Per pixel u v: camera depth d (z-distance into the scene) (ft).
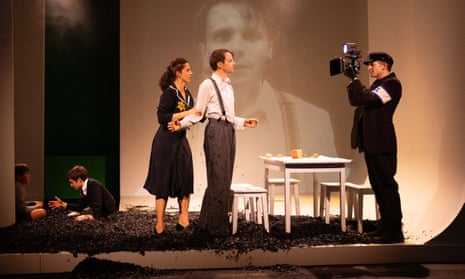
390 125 14.70
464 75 15.06
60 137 25.45
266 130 24.81
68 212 18.88
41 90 22.88
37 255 13.44
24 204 17.75
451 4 15.79
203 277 13.07
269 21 24.73
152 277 13.06
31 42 22.74
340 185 15.42
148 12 24.06
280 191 24.93
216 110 14.88
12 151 16.66
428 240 14.37
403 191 18.40
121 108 24.02
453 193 15.46
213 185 14.75
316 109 25.03
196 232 15.01
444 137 16.31
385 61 15.14
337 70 15.01
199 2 24.34
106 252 13.66
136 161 24.12
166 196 15.15
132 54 24.02
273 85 24.82
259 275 13.26
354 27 24.93
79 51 25.44
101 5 25.46
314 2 24.90
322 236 14.92
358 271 13.62
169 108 15.11
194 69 24.30
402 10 19.53
